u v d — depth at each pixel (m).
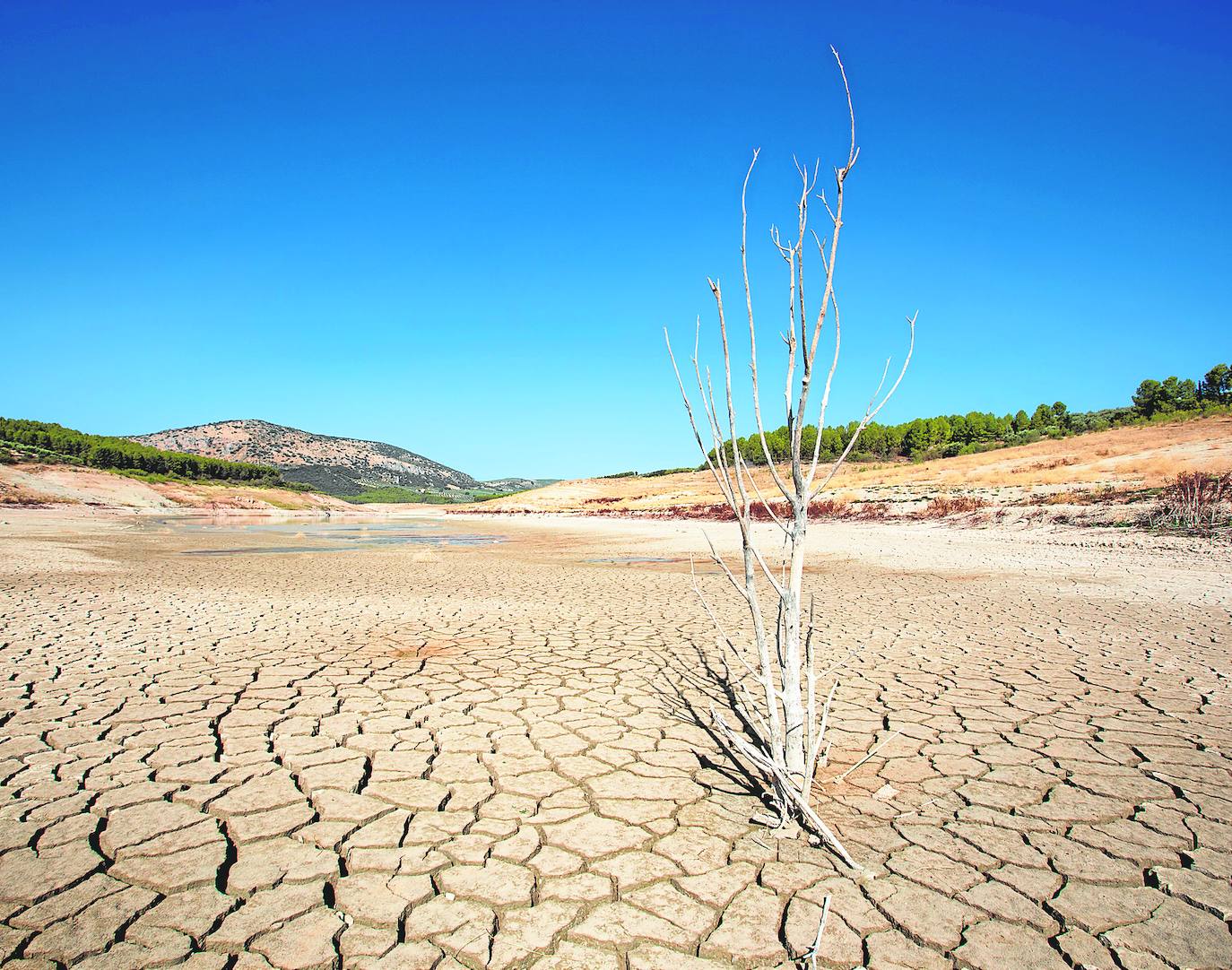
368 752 3.73
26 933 2.16
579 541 23.70
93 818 2.94
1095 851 2.73
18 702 4.55
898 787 3.33
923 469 41.22
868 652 6.18
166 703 4.56
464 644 6.50
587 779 3.40
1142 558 13.26
